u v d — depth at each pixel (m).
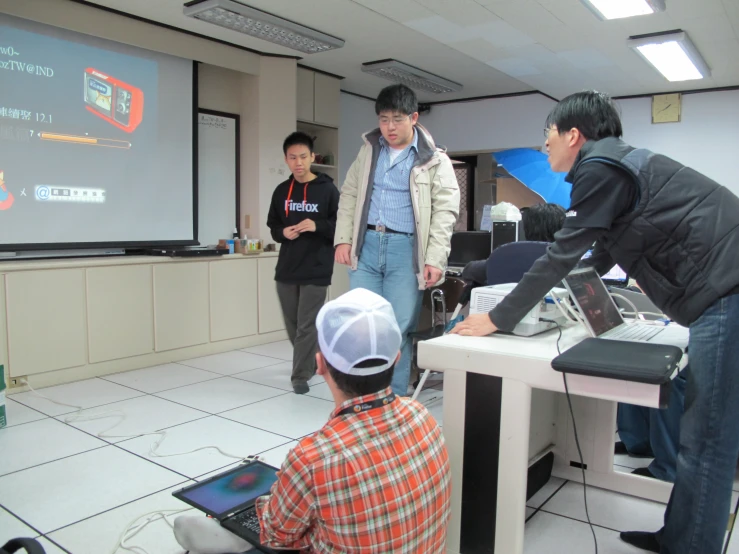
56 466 2.35
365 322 1.04
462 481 1.56
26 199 3.66
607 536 1.84
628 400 1.29
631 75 5.33
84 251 4.00
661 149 6.06
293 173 3.50
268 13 4.07
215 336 4.53
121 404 3.19
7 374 3.34
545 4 3.70
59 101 3.79
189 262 4.30
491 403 1.50
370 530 1.00
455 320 2.94
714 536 1.41
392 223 2.45
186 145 4.56
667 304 1.48
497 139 6.81
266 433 2.75
